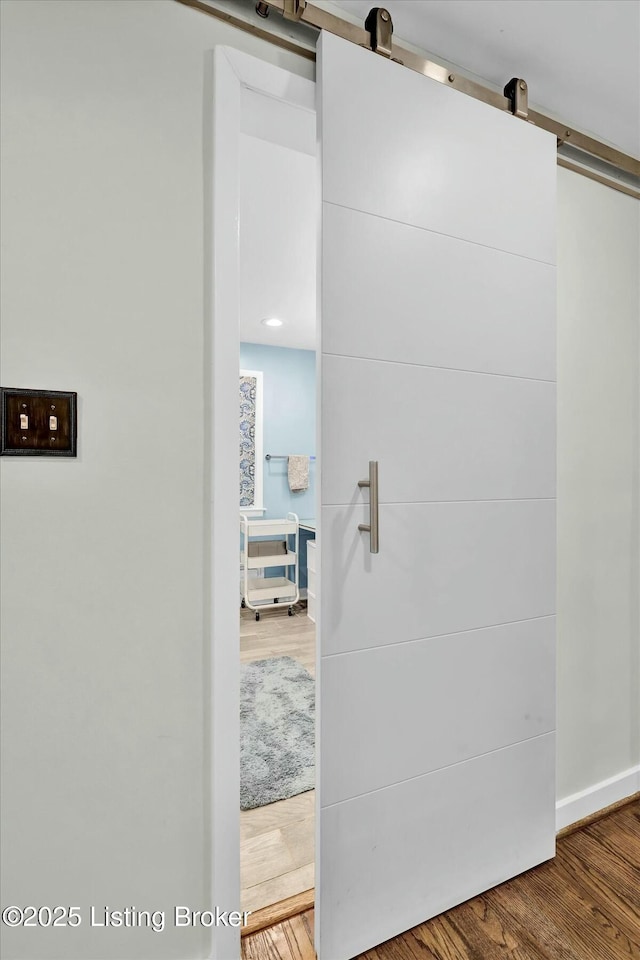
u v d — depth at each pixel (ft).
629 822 5.96
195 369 3.82
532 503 5.20
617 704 6.33
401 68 4.41
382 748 4.33
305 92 4.16
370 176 4.23
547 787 5.33
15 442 3.27
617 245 6.24
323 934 4.08
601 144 5.86
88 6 3.47
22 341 3.30
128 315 3.59
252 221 8.04
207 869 3.88
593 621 6.07
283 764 6.99
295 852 5.38
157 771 3.71
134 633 3.64
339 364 4.09
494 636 4.96
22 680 3.33
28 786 3.34
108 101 3.52
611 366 6.21
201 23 3.83
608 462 6.20
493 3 4.33
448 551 4.67
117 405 3.57
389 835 4.37
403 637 4.43
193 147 3.79
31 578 3.35
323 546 4.06
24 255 3.30
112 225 3.53
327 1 4.36
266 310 12.39
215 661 3.86
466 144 4.75
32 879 3.36
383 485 4.32
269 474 16.42
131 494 3.61
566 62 5.01
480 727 4.88
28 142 3.31
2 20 3.25
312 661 10.97
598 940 4.40
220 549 3.86
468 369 4.76
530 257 5.14
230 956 3.91
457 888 4.74
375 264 4.25
